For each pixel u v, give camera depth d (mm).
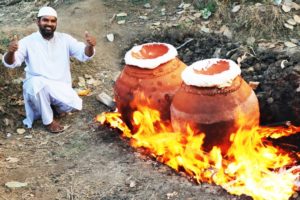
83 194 3172
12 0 6238
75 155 3588
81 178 3326
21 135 3902
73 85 4531
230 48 4594
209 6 5051
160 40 4980
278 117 3877
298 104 3795
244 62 4363
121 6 5539
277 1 4812
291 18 4723
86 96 4371
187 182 3178
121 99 3545
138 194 3113
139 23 5242
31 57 3916
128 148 3596
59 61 3975
